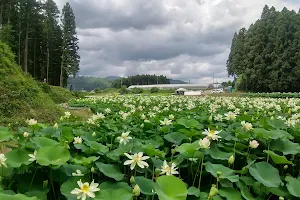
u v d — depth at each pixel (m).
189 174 3.21
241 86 54.03
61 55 54.47
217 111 8.69
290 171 3.57
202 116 6.88
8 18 43.75
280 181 2.80
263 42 48.00
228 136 4.01
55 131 4.38
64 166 2.83
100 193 2.25
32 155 2.60
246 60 50.19
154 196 2.52
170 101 15.20
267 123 4.80
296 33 44.56
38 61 54.16
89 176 2.93
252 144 3.41
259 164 3.05
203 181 3.19
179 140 3.93
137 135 4.87
